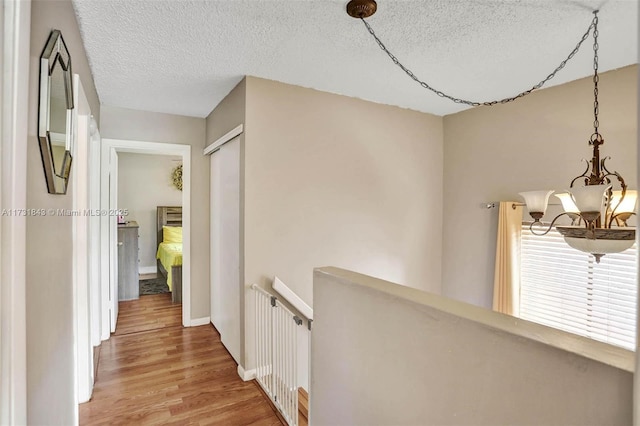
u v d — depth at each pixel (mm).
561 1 1606
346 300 1262
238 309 2660
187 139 3518
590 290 2510
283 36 1943
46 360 1102
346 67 2363
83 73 1998
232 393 2289
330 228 2865
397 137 3268
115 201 3383
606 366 587
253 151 2492
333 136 2875
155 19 1752
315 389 1474
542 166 2758
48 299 1122
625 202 1507
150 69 2373
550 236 2740
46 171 1060
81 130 2072
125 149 3363
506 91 2826
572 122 2572
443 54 2164
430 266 3520
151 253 5941
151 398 2213
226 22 1790
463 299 3393
